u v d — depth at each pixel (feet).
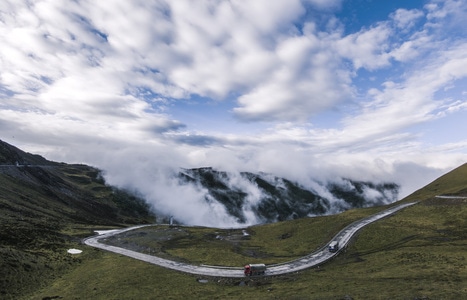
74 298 200.64
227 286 229.25
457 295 144.36
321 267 266.16
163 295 205.98
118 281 235.61
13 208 435.12
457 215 341.41
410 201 497.05
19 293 204.23
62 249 323.37
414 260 233.35
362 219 409.69
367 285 182.70
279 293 192.54
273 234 462.60
